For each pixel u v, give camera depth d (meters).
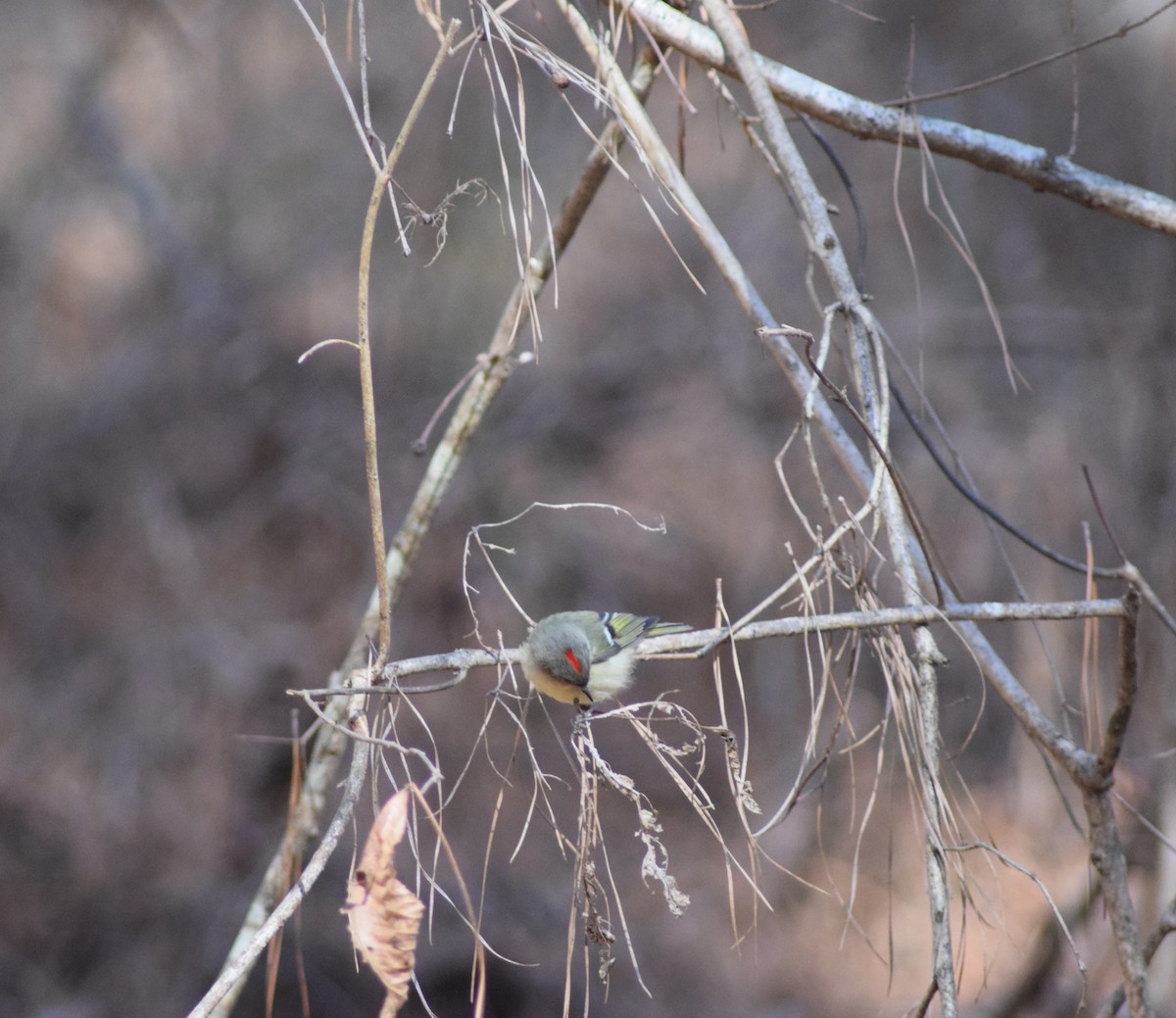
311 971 9.53
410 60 12.19
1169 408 8.91
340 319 13.21
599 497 13.01
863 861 10.35
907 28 13.14
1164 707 7.22
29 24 12.70
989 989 8.42
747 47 4.26
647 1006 9.61
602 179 4.73
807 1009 9.57
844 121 4.46
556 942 9.85
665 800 10.96
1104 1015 3.58
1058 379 12.08
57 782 10.56
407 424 12.92
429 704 11.16
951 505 11.40
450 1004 9.55
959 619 3.44
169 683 11.21
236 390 12.97
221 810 10.60
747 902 10.33
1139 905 7.10
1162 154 10.80
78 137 12.76
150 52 13.31
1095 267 12.21
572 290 13.74
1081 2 12.51
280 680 11.38
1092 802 3.50
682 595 12.61
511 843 10.25
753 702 11.81
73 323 13.27
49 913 9.80
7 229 12.67
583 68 10.93
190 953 9.75
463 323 12.98
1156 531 8.55
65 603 11.65
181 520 12.28
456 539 12.45
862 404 3.70
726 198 13.65
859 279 4.43
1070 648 9.16
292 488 12.58
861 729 10.41
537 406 13.13
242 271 13.30
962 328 12.70
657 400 13.42
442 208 3.52
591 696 5.09
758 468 13.04
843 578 3.65
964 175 13.45
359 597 12.12
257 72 13.40
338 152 13.19
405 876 9.70
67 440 12.52
